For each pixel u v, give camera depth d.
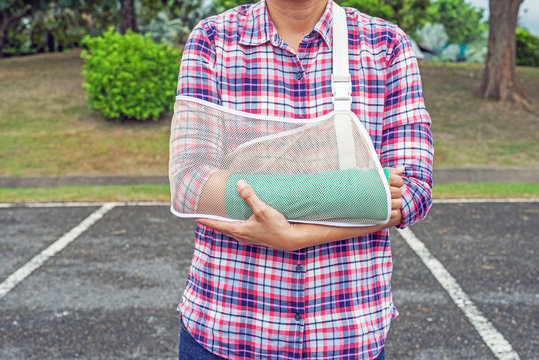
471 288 3.80
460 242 4.80
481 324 3.27
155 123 11.02
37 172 8.34
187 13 23.41
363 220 1.07
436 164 9.01
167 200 6.45
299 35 1.18
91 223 5.43
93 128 10.64
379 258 1.23
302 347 1.17
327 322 1.17
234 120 1.12
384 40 1.19
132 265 4.24
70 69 16.06
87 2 20.52
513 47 12.73
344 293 1.18
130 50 10.84
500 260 4.35
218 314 1.20
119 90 10.66
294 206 1.06
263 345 1.18
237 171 1.11
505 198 6.54
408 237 4.95
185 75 1.17
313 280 1.16
